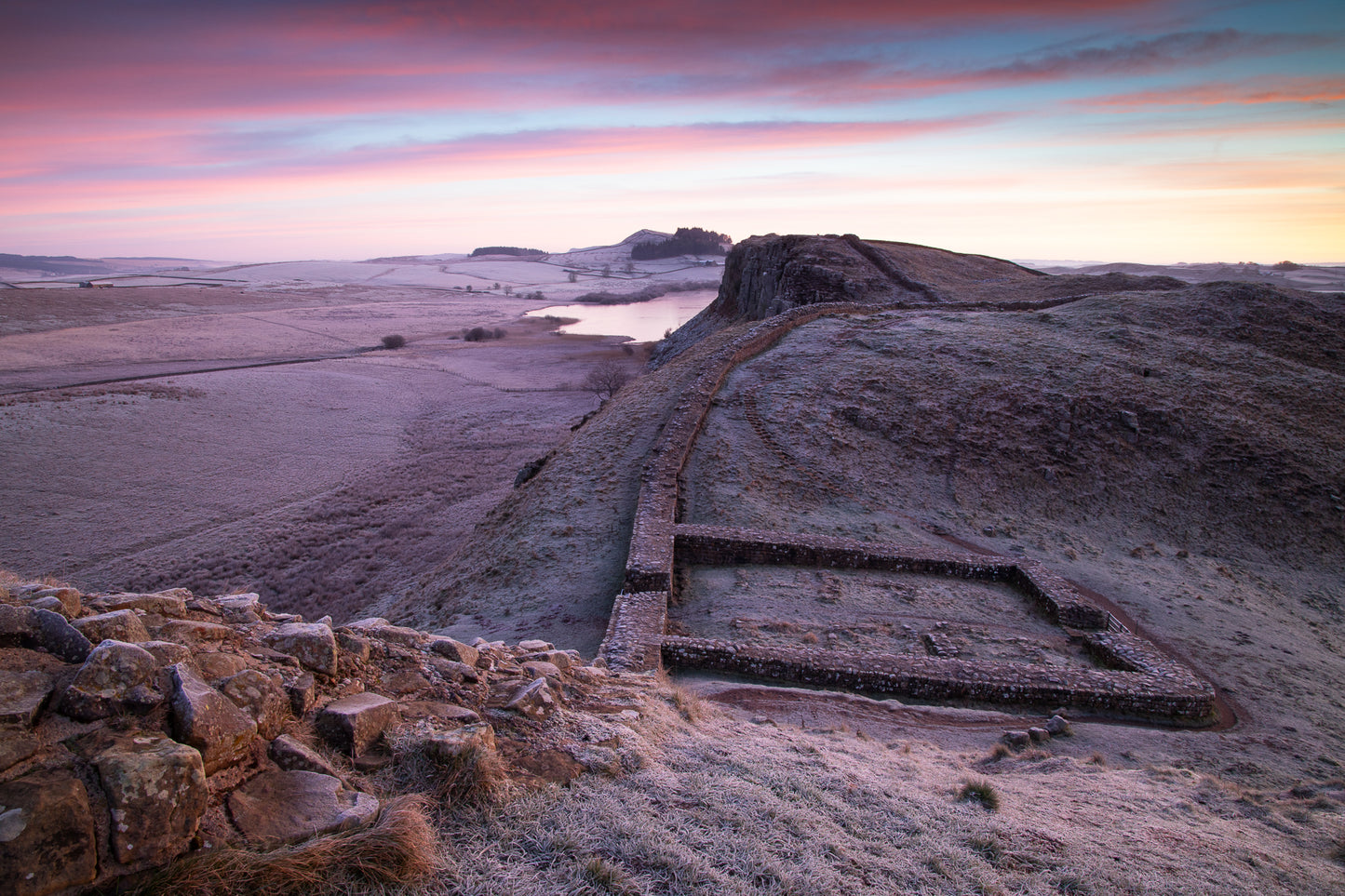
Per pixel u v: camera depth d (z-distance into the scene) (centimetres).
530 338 13250
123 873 366
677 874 487
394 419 6856
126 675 439
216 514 4412
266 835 419
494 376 9144
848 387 3359
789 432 2988
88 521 4225
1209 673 1652
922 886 538
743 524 2291
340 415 6862
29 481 4734
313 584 3453
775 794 657
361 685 620
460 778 526
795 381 3441
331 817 448
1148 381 3400
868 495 2645
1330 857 761
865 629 1686
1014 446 2977
